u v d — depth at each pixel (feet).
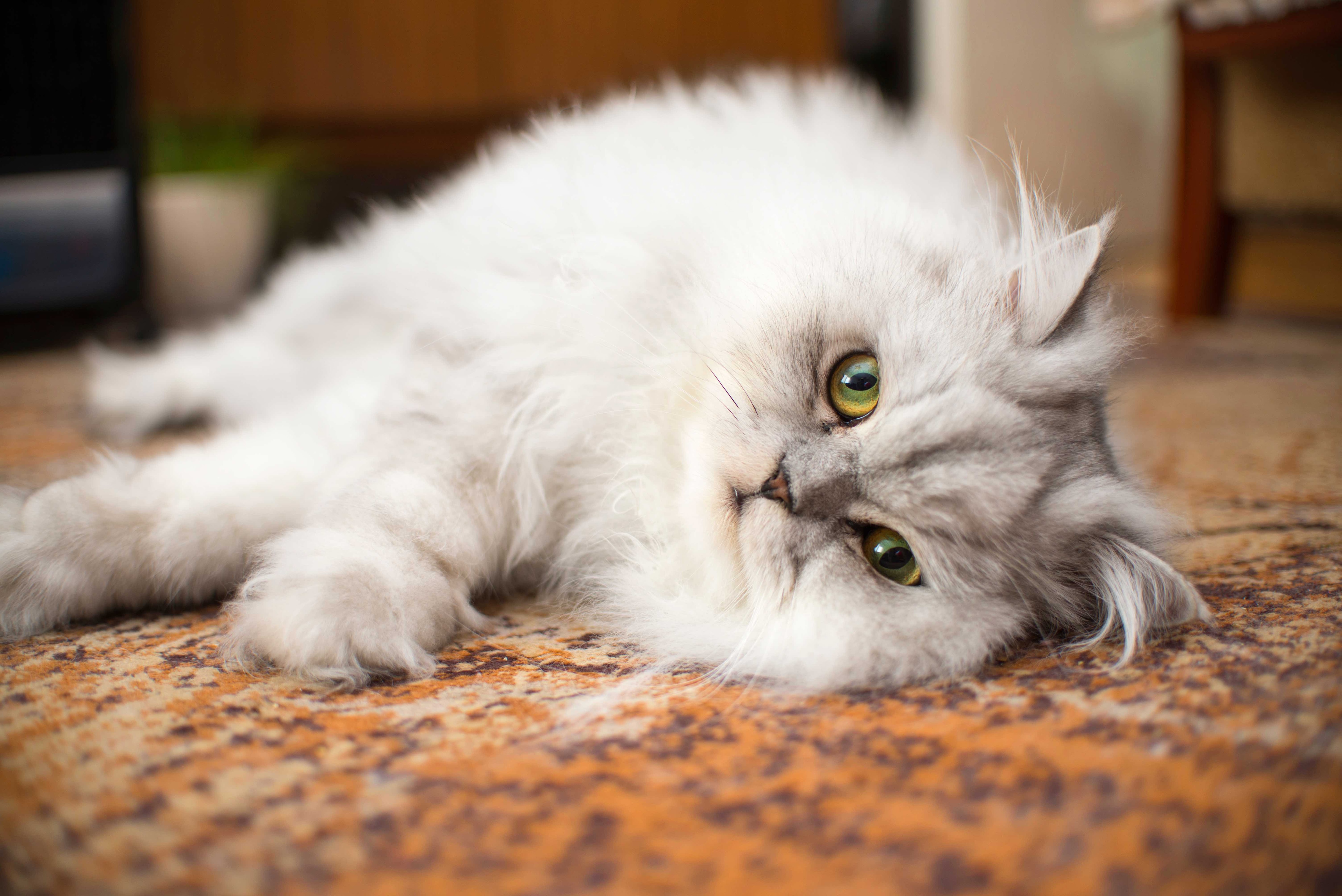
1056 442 1.63
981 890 1.17
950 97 4.78
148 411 2.40
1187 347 3.43
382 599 1.47
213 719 1.37
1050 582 1.59
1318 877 1.18
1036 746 1.32
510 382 1.72
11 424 2.46
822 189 1.82
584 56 4.52
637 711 1.41
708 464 1.64
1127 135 5.54
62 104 3.26
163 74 4.16
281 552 1.52
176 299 4.29
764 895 1.16
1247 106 3.58
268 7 4.18
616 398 1.74
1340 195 3.29
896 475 1.57
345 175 4.76
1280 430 2.41
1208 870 1.18
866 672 1.47
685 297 1.75
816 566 1.57
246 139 4.32
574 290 1.79
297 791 1.27
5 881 1.17
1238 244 3.92
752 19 4.62
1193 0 3.58
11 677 1.45
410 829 1.22
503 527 1.68
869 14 5.01
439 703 1.42
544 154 2.06
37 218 3.29
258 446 1.69
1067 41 5.09
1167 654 1.50
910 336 1.60
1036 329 1.65
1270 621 1.56
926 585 1.58
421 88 4.41
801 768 1.30
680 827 1.23
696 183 1.88
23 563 1.54
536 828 1.23
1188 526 1.85
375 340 2.28
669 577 1.70
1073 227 1.83
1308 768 1.28
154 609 1.63
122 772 1.29
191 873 1.18
